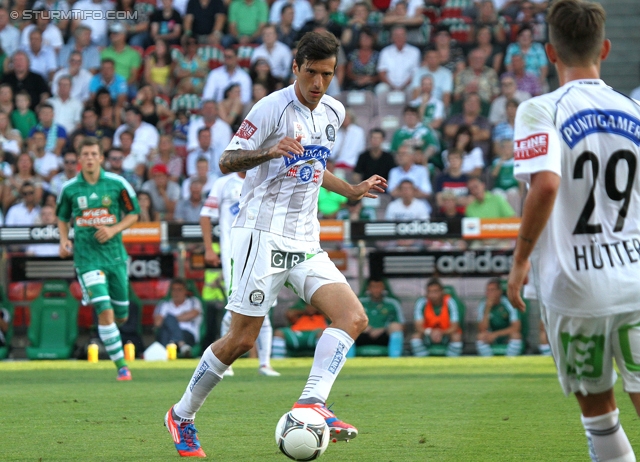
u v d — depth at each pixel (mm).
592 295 11562
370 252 45312
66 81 60250
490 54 61031
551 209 11242
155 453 16609
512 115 55344
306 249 16141
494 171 52969
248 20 64500
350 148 56406
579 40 11953
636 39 65938
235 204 31656
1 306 45375
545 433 18781
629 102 11930
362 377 32906
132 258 44781
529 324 45688
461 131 53656
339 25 62969
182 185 55594
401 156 53000
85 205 31969
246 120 15766
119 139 57062
